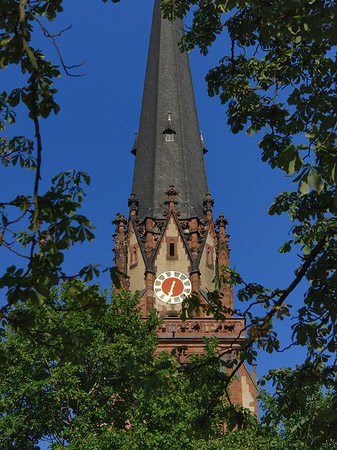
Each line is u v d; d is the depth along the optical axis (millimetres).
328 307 14344
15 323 12445
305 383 14828
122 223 69562
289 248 16312
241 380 57031
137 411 38031
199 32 21000
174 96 80438
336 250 14797
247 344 14656
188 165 75250
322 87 18125
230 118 19594
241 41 20250
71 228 11219
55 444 35500
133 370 13938
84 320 39906
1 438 37438
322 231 15727
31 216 11672
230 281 15625
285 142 19062
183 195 72375
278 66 18781
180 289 65250
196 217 69250
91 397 37969
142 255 66875
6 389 38219
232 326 60125
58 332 13117
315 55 18250
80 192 12352
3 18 11695
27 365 38344
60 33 10109
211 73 20703
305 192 11398
